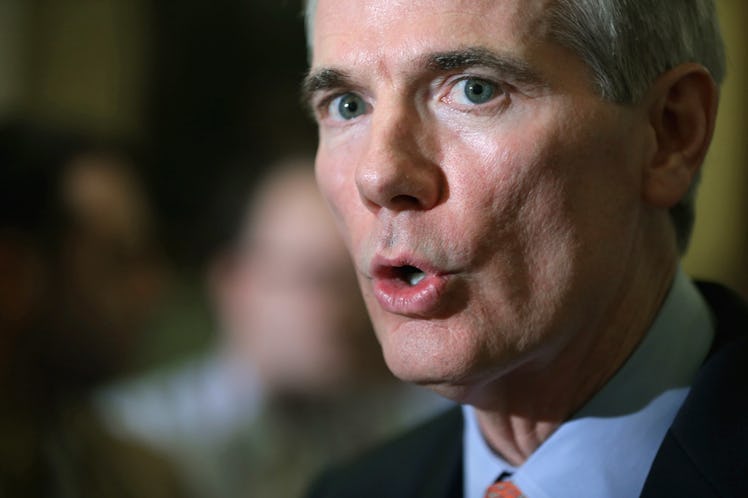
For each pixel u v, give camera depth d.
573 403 2.48
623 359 2.47
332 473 3.22
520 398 2.47
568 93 2.19
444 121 2.21
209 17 6.79
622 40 2.24
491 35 2.14
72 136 4.48
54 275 4.18
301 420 5.00
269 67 6.46
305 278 4.86
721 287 2.72
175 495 4.59
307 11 2.58
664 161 2.38
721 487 2.25
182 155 6.05
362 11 2.23
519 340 2.23
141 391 5.02
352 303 4.88
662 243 2.49
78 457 4.17
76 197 4.27
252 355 5.00
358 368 4.95
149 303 4.65
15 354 4.07
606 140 2.24
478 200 2.18
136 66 7.69
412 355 2.26
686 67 2.36
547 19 2.17
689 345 2.53
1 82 7.95
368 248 2.28
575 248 2.23
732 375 2.39
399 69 2.19
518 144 2.17
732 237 6.34
